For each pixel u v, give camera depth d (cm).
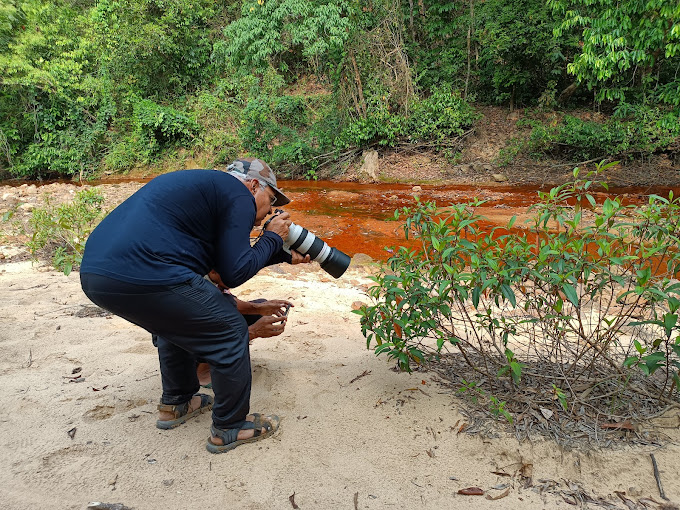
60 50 1802
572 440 250
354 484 232
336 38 1477
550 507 219
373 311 301
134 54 1728
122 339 376
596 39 998
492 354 331
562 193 293
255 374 321
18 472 238
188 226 230
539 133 1351
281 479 235
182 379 269
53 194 1162
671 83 1130
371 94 1477
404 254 311
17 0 1766
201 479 236
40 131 1769
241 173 263
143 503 221
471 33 1605
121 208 234
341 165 1477
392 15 1530
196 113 1722
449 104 1448
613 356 314
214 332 234
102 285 220
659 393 279
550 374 299
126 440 262
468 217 298
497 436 256
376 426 268
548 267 278
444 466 242
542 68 1502
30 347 361
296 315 430
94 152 1800
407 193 1197
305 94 1777
